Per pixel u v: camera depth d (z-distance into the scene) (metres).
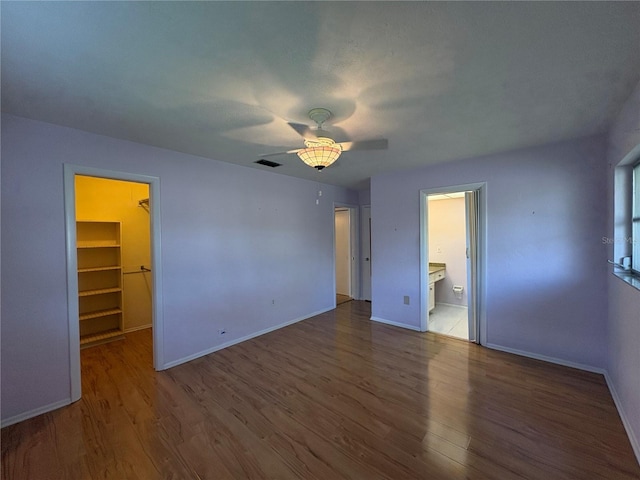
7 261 2.07
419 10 1.14
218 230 3.43
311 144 2.14
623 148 2.06
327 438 1.90
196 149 2.94
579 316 2.78
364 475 1.61
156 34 1.25
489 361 2.99
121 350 3.46
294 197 4.45
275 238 4.14
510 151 3.10
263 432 1.97
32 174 2.17
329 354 3.26
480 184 3.32
